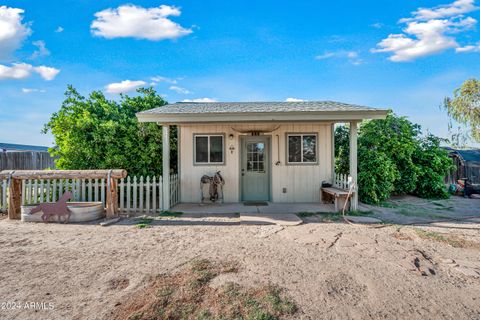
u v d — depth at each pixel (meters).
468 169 12.78
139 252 4.41
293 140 9.37
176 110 7.78
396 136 10.09
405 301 2.98
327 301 2.95
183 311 2.73
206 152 9.41
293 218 6.78
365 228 5.98
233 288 3.19
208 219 6.84
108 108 10.02
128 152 9.15
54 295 3.04
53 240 5.04
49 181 7.39
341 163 10.24
